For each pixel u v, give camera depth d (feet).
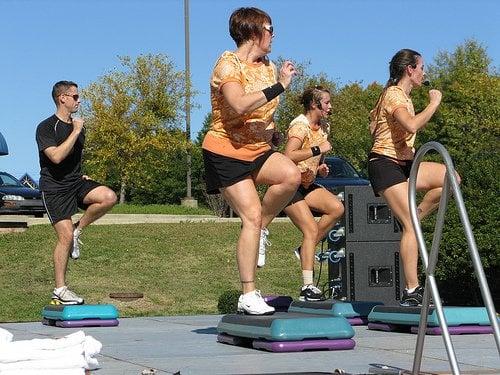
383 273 31.30
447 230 41.98
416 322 20.86
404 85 21.88
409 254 21.70
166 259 64.59
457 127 151.94
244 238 18.83
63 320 24.66
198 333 22.26
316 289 25.22
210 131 18.93
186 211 113.70
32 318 49.88
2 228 69.62
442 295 45.68
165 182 161.27
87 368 13.03
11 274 59.62
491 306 10.39
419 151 12.14
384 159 21.62
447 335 11.38
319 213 26.14
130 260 63.72
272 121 19.04
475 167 42.65
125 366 15.49
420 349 12.63
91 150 139.74
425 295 12.17
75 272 60.23
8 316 50.55
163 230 72.13
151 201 162.71
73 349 12.54
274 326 17.62
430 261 11.96
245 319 18.62
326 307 23.94
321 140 24.94
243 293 19.19
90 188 25.79
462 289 45.93
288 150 24.20
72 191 25.67
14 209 81.46
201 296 57.11
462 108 157.99
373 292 31.07
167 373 14.47
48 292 56.34
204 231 72.23
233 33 18.81
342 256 31.71
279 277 61.16
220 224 75.41
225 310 37.78
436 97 21.12
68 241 25.79
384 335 21.12
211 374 14.28
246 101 17.72
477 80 160.86
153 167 140.36
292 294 57.31
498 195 41.86
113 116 136.36
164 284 59.21
